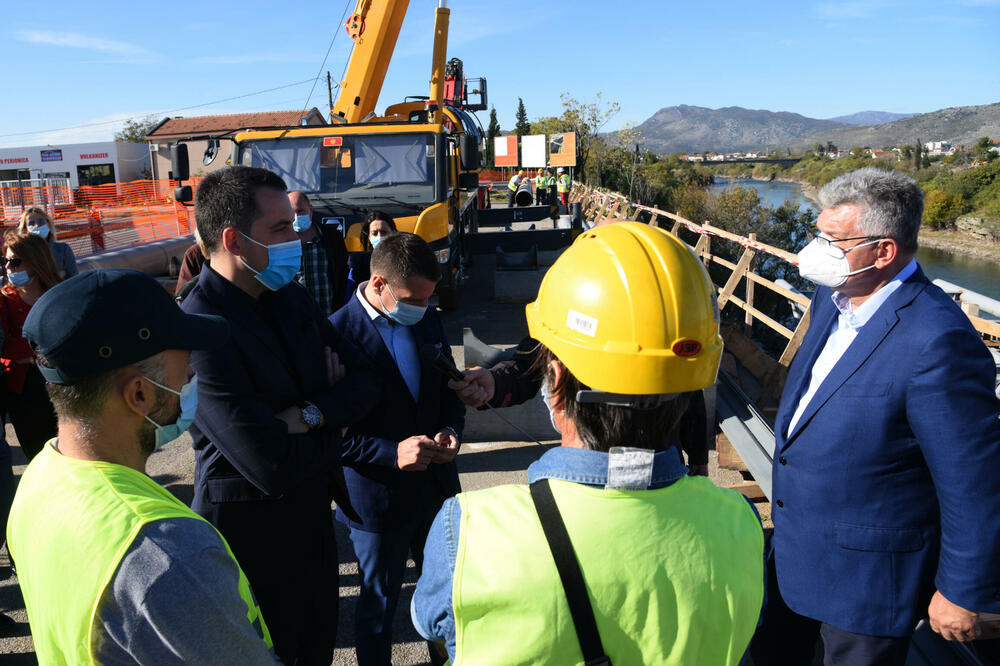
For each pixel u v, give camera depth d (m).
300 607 1.99
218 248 1.80
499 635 0.93
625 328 0.98
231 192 1.76
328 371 2.07
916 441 1.73
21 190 23.33
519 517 0.98
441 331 2.54
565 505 0.97
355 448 2.29
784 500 1.96
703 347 1.01
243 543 1.86
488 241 9.73
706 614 0.98
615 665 0.94
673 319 0.98
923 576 1.77
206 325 1.25
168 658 0.98
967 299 4.34
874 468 1.76
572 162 24.53
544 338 1.09
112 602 0.98
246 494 1.84
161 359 1.17
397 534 2.36
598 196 17.22
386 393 2.34
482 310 9.26
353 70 9.16
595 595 0.93
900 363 1.70
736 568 1.03
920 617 1.80
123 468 1.14
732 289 5.32
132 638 0.97
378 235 4.93
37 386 3.33
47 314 1.06
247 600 1.17
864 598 1.79
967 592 1.59
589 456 1.00
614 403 1.00
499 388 2.21
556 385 1.09
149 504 1.07
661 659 0.94
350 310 2.39
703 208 33.09
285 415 1.85
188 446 4.96
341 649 2.85
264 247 1.79
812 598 1.88
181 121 51.19
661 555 0.96
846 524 1.81
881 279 1.84
